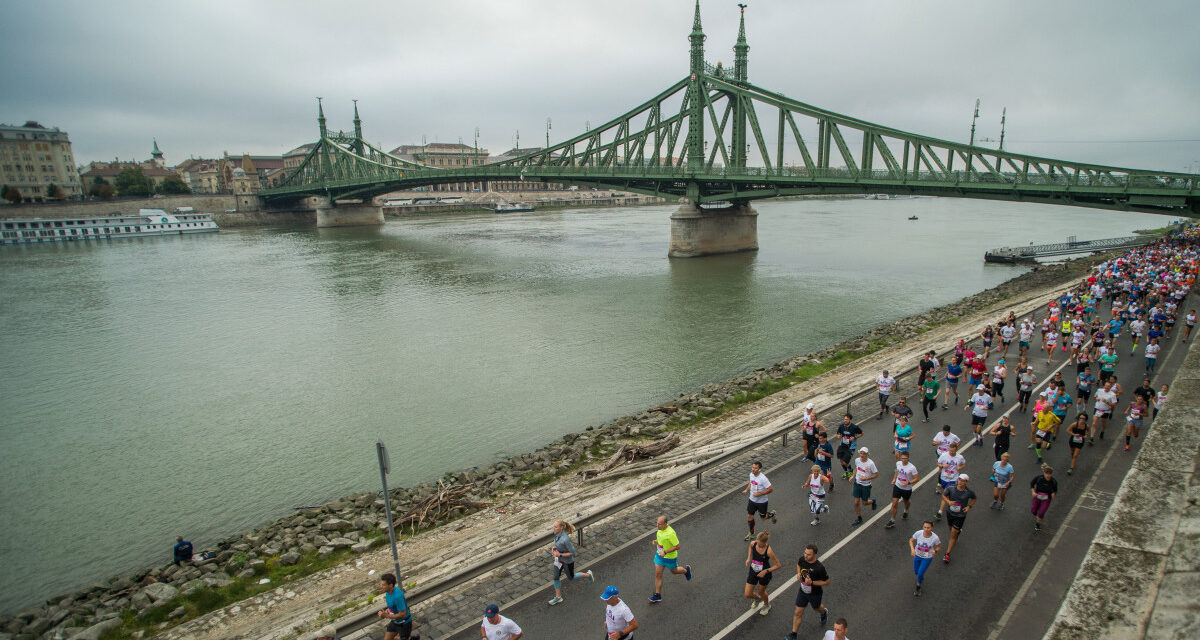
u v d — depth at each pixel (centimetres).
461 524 2130
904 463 1669
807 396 3109
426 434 3331
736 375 4028
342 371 4453
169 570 2083
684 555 1611
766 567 1366
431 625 1402
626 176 10231
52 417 3750
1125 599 594
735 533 1709
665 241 12775
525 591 1513
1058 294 5403
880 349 4122
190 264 10331
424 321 5897
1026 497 1834
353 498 2556
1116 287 4778
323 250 12175
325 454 3142
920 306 5978
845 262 9050
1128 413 2139
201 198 19438
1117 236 12038
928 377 2459
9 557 2369
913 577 1486
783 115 8856
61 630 1759
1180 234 9100
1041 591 1414
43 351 5175
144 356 4981
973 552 1573
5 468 3102
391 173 17462
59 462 3156
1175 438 792
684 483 2033
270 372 4488
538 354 4666
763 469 2100
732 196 9550
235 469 3019
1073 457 1961
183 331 5772
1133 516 689
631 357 4503
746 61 10344
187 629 1638
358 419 3575
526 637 1340
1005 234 13175
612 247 11750
